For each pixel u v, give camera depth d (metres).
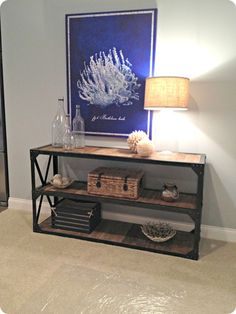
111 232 2.62
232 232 2.54
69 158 2.89
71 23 2.61
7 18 2.79
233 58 2.31
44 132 2.93
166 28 2.40
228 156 2.46
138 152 2.36
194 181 2.58
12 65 2.88
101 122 2.71
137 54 2.50
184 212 2.24
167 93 2.20
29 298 1.78
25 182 3.11
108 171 2.58
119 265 2.15
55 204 2.82
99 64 2.61
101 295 1.82
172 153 2.48
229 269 2.12
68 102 2.78
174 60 2.44
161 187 2.68
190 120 2.49
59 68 2.75
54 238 2.54
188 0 2.32
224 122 2.42
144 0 2.41
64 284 1.92
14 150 3.07
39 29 2.73
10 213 3.06
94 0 2.53
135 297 1.81
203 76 2.40
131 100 2.59
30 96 2.89
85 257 2.25
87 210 2.58
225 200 2.53
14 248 2.36
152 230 2.51
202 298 1.81
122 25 2.49
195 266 2.16
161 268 2.12
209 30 2.32
